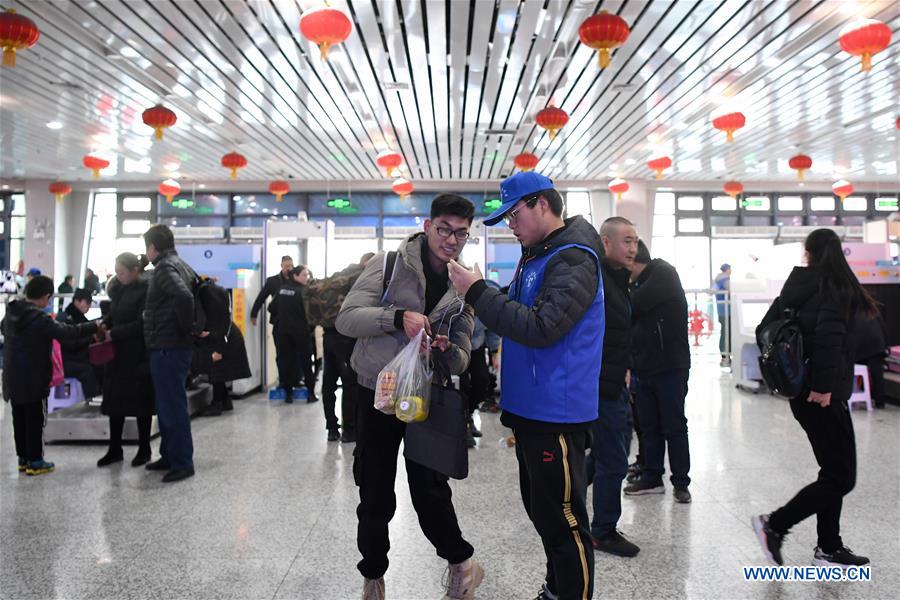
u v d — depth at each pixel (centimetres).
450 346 200
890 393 609
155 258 378
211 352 579
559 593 172
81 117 963
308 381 670
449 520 214
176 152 1226
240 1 579
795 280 244
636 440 489
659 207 1681
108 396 411
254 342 744
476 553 268
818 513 251
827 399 230
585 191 1652
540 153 1256
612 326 262
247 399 693
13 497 347
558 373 172
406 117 984
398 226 1647
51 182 1538
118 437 423
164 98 867
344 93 855
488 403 611
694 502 331
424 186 1605
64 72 765
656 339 331
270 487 363
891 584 235
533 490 176
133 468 409
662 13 615
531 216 182
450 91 857
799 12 610
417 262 204
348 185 1597
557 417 172
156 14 604
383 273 208
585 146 1191
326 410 482
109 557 264
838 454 236
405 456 201
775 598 225
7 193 1586
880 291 697
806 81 814
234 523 304
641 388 347
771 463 404
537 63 752
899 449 435
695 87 841
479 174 1481
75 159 1284
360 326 200
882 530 287
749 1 587
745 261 1669
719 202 1683
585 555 171
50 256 1530
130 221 1631
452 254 202
